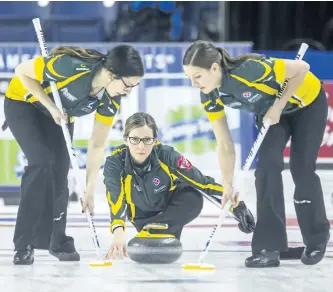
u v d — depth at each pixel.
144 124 10.76
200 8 22.17
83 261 11.46
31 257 11.17
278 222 10.76
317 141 11.05
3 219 17.05
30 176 11.20
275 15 21.86
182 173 11.33
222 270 10.45
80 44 18.48
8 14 21.58
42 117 11.38
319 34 21.94
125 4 21.84
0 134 18.61
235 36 22.02
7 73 18.39
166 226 11.45
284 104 10.38
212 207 19.00
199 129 18.50
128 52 9.88
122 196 10.79
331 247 13.02
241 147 18.53
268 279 9.69
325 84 18.83
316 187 11.16
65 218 11.66
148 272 10.26
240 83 10.11
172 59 18.44
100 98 10.67
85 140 18.33
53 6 21.70
